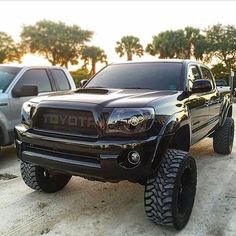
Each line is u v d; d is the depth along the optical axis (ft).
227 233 11.43
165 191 10.57
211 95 17.60
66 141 10.58
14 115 19.49
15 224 11.96
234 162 20.16
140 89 13.92
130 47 188.34
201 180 16.79
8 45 196.24
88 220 12.31
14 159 20.65
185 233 11.35
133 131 10.20
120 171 10.11
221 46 167.84
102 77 15.89
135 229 11.63
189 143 13.43
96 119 10.28
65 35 202.28
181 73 14.69
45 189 14.39
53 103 11.16
